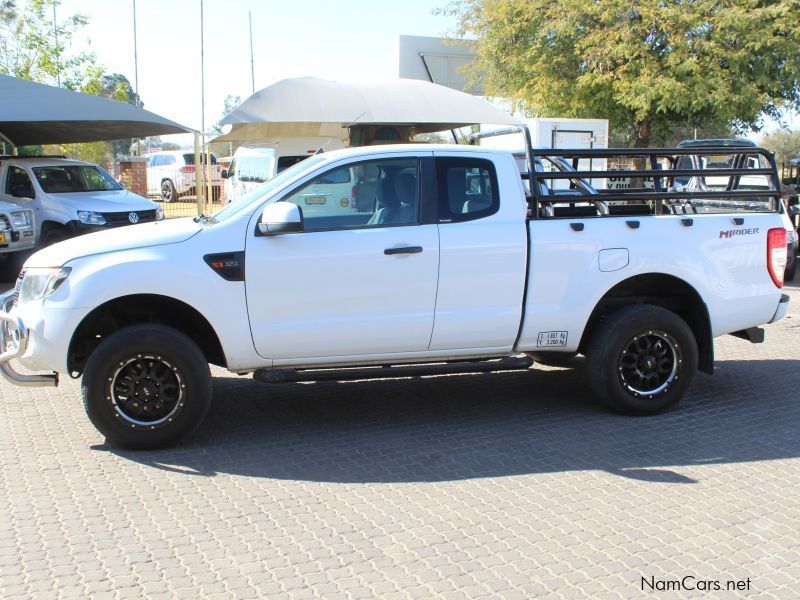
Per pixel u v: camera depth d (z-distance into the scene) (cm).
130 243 556
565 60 1870
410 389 721
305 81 1459
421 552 409
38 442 577
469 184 601
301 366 585
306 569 392
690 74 1719
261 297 561
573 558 403
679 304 663
